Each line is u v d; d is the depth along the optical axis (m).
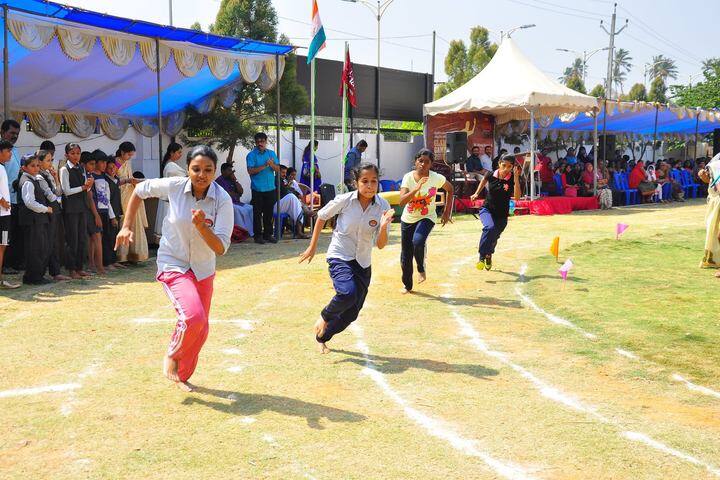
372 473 3.71
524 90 19.81
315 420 4.45
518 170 9.68
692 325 7.00
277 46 13.55
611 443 4.12
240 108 17.44
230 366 5.58
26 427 4.31
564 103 19.97
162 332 6.60
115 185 10.36
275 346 6.19
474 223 17.36
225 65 13.77
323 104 20.98
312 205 15.20
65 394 4.91
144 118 16.91
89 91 14.39
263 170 13.74
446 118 22.39
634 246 13.02
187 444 4.07
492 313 7.60
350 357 5.88
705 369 5.60
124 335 6.48
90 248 9.92
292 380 5.25
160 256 4.94
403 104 23.75
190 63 12.93
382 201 5.93
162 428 4.30
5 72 9.75
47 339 6.33
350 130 22.45
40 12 10.02
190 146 17.80
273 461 3.84
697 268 10.52
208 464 3.80
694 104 41.03
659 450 4.02
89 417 4.48
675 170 27.34
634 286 9.05
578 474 3.71
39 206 8.64
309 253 6.00
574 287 8.98
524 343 6.36
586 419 4.51
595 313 7.50
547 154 30.34
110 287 8.89
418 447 4.05
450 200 8.72
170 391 4.97
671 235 14.82
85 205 9.56
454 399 4.87
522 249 12.64
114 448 4.01
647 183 25.06
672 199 26.31
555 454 3.96
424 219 8.55
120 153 10.83
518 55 21.48
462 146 20.89
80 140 15.80
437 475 3.69
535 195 21.22
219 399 4.82
